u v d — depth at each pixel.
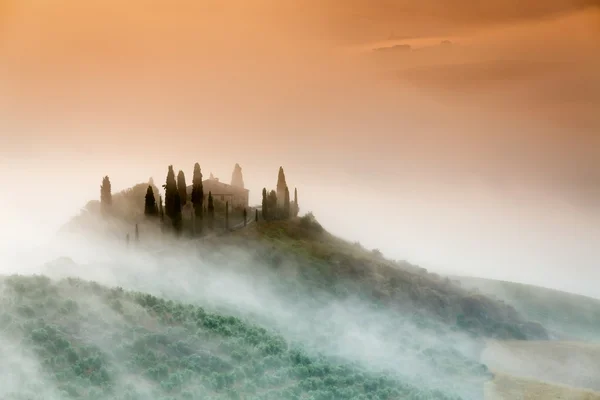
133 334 100.69
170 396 88.44
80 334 96.88
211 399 89.44
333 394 98.88
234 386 95.31
